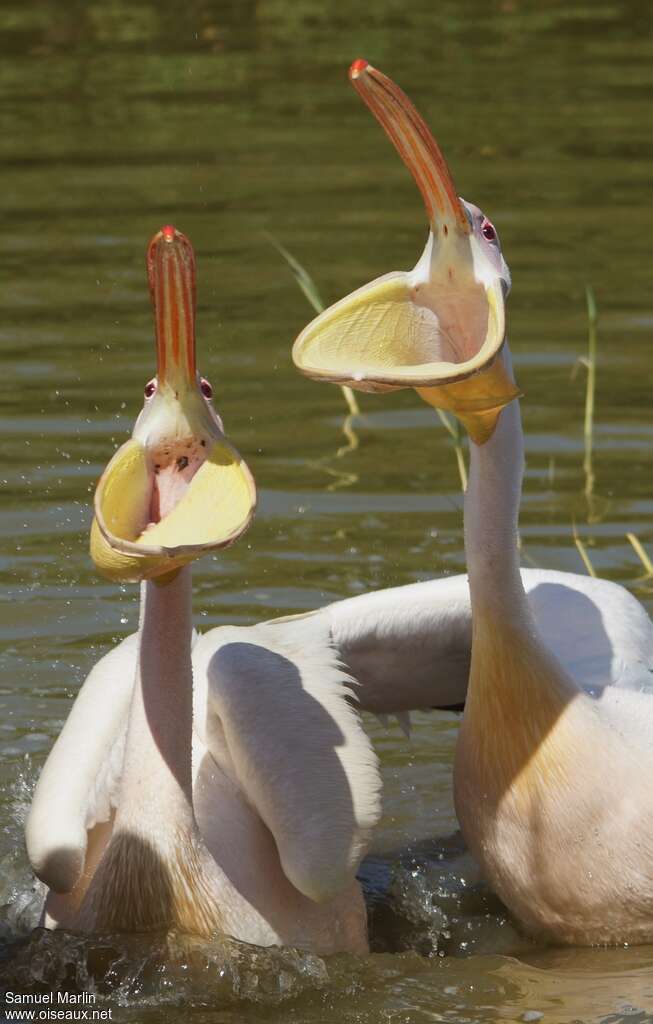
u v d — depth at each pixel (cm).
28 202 2238
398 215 2128
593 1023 711
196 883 762
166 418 666
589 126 2680
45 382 1520
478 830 844
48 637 1102
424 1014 725
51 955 763
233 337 1662
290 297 1786
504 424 803
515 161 2456
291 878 754
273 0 3969
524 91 2984
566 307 1753
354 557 1194
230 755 811
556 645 896
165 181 2339
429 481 1325
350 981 760
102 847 801
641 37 3550
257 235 2042
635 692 854
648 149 2514
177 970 752
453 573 1164
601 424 1436
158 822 758
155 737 758
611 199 2230
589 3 3988
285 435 1428
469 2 4016
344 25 3716
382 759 1018
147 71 3212
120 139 2620
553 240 2034
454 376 643
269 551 1209
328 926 794
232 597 1136
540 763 817
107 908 764
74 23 3712
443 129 2677
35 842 768
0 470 1323
